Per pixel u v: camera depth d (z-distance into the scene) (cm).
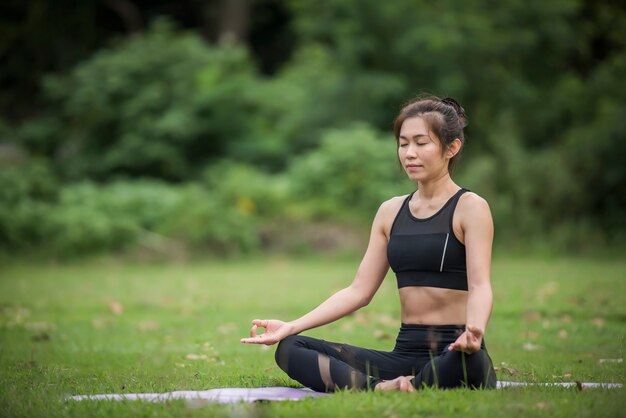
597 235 2130
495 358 771
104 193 2247
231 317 1127
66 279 1656
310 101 2647
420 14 2628
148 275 1739
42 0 3141
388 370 533
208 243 2139
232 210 2188
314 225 2208
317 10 2686
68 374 670
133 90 2594
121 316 1148
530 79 2856
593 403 478
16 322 1071
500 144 2289
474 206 520
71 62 3222
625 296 1227
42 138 2706
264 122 2667
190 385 601
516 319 1070
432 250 523
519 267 1752
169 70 2623
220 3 3328
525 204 2188
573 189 2188
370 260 560
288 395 523
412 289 533
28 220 2111
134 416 461
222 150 2592
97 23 3419
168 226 2159
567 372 662
